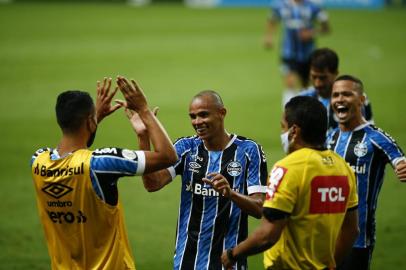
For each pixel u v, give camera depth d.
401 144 20.30
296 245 7.53
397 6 56.69
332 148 10.09
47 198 7.66
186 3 57.41
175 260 8.90
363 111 11.83
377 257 12.79
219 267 8.69
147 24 45.53
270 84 29.53
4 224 14.41
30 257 12.77
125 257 8.08
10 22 43.81
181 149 9.00
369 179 9.85
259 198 8.63
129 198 16.08
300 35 25.67
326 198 7.50
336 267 8.15
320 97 12.56
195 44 38.84
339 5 56.56
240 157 8.86
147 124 7.64
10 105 24.89
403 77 30.73
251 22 47.78
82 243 7.69
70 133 7.70
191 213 8.88
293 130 7.67
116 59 33.84
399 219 14.70
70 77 29.53
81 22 45.00
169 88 28.36
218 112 8.81
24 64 31.97
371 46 38.44
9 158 18.86
